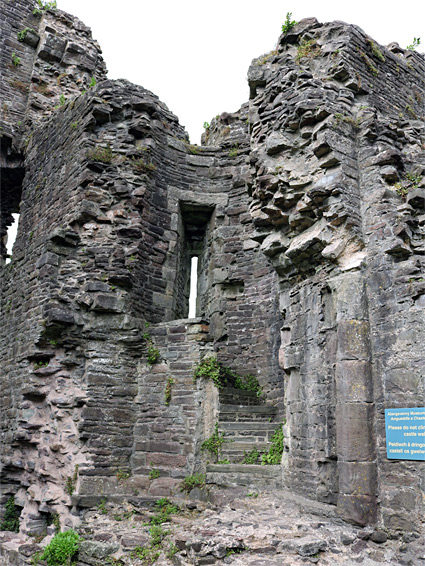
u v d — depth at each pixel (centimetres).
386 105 888
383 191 720
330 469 682
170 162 1265
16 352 1113
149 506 873
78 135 1143
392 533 600
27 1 1570
